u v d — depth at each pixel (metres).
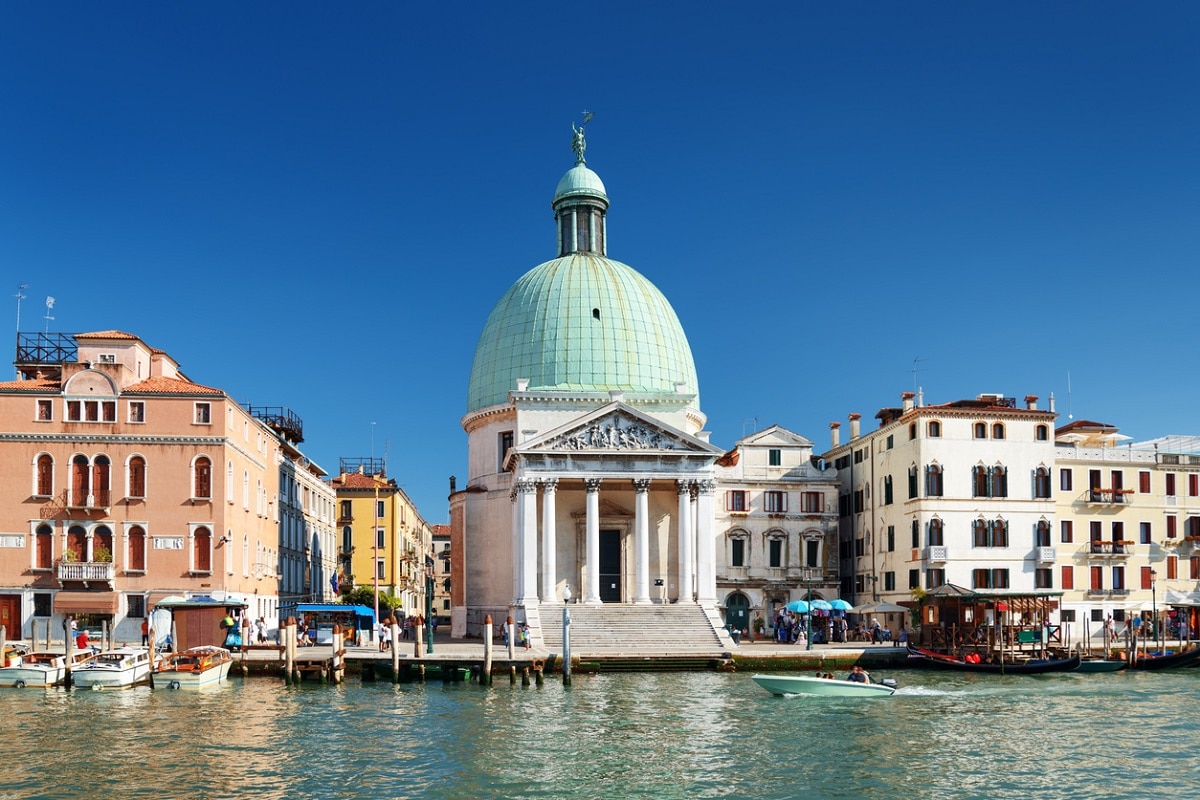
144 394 68.50
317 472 109.56
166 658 57.34
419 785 33.72
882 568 84.50
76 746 39.19
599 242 94.06
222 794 32.56
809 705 49.22
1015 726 44.22
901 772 35.84
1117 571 80.75
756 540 87.38
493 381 88.56
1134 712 48.06
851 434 93.44
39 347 76.94
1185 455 82.50
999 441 79.44
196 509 68.25
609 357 85.88
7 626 67.00
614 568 81.88
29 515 67.56
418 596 144.62
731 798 32.53
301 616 84.06
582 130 96.75
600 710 47.53
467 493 88.75
